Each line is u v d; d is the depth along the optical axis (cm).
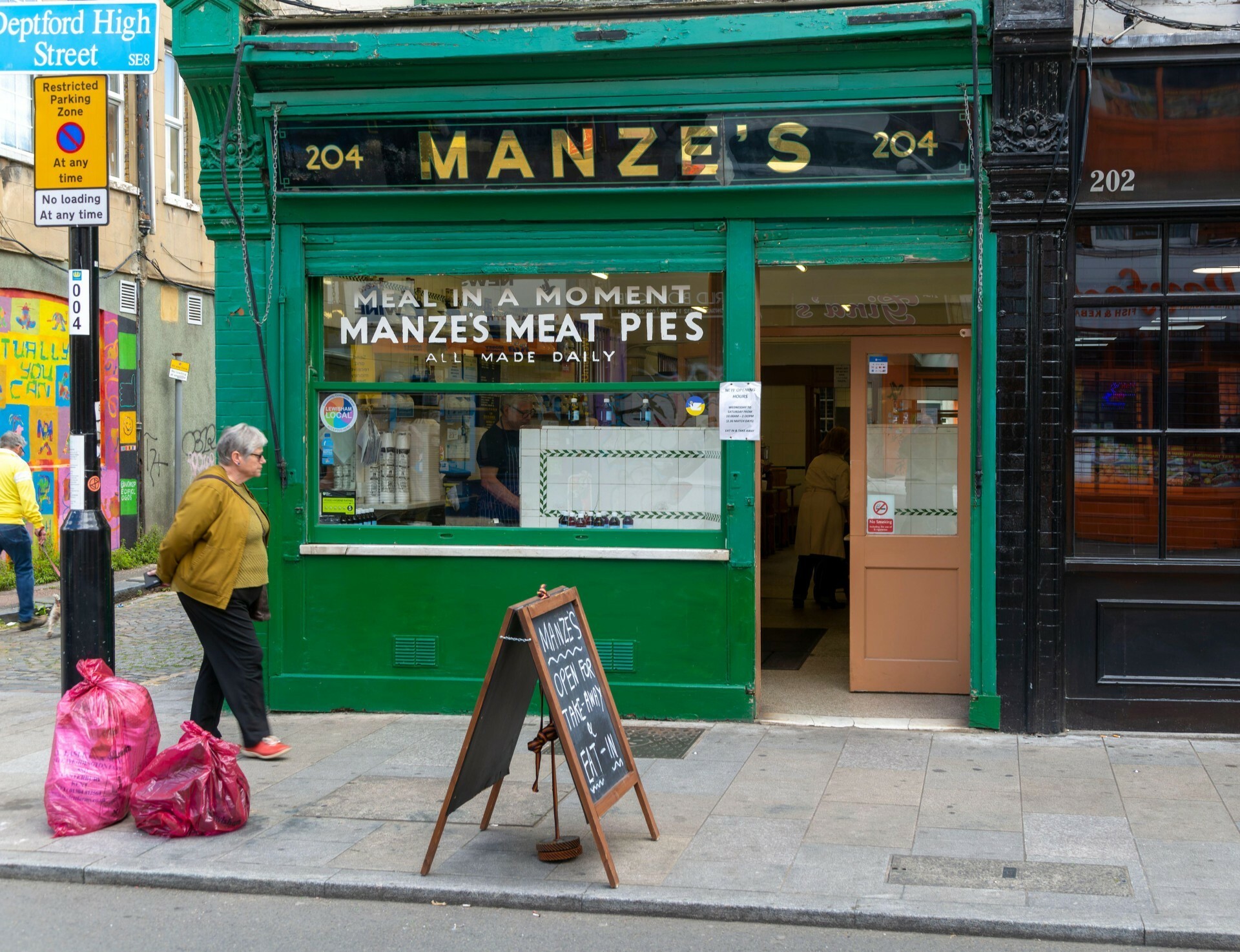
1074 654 695
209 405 1875
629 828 542
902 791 591
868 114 690
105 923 461
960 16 661
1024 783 602
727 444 726
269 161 743
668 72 706
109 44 624
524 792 600
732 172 709
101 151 630
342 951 434
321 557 758
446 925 456
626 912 463
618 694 735
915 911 445
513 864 500
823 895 462
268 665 762
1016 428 684
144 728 574
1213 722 684
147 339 1677
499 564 745
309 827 549
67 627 629
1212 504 684
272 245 754
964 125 681
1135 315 686
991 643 695
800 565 1159
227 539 639
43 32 627
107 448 1559
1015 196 676
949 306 786
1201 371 683
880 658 800
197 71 733
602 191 720
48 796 550
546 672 481
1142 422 688
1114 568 685
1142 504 689
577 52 700
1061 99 670
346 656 759
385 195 739
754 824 545
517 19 716
